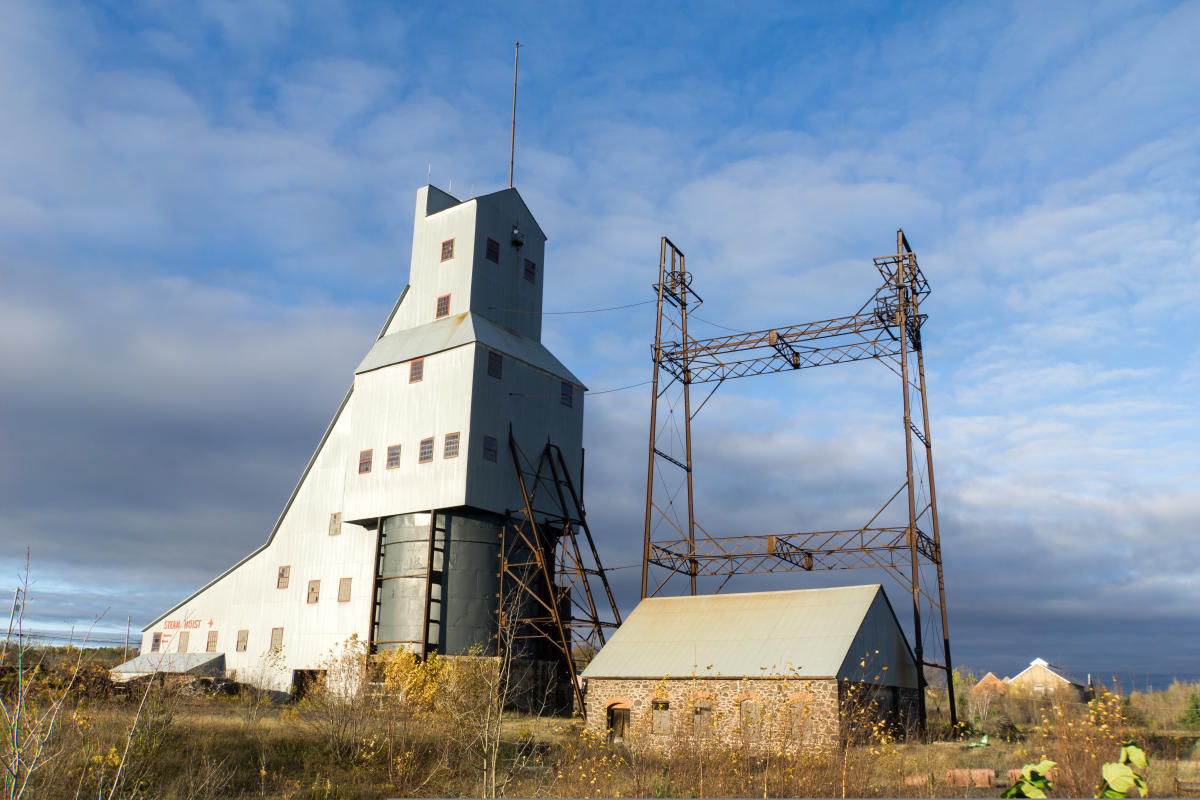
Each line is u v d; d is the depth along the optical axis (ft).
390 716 103.76
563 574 174.91
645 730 110.32
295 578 187.32
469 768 94.73
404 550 166.09
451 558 163.32
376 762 96.22
